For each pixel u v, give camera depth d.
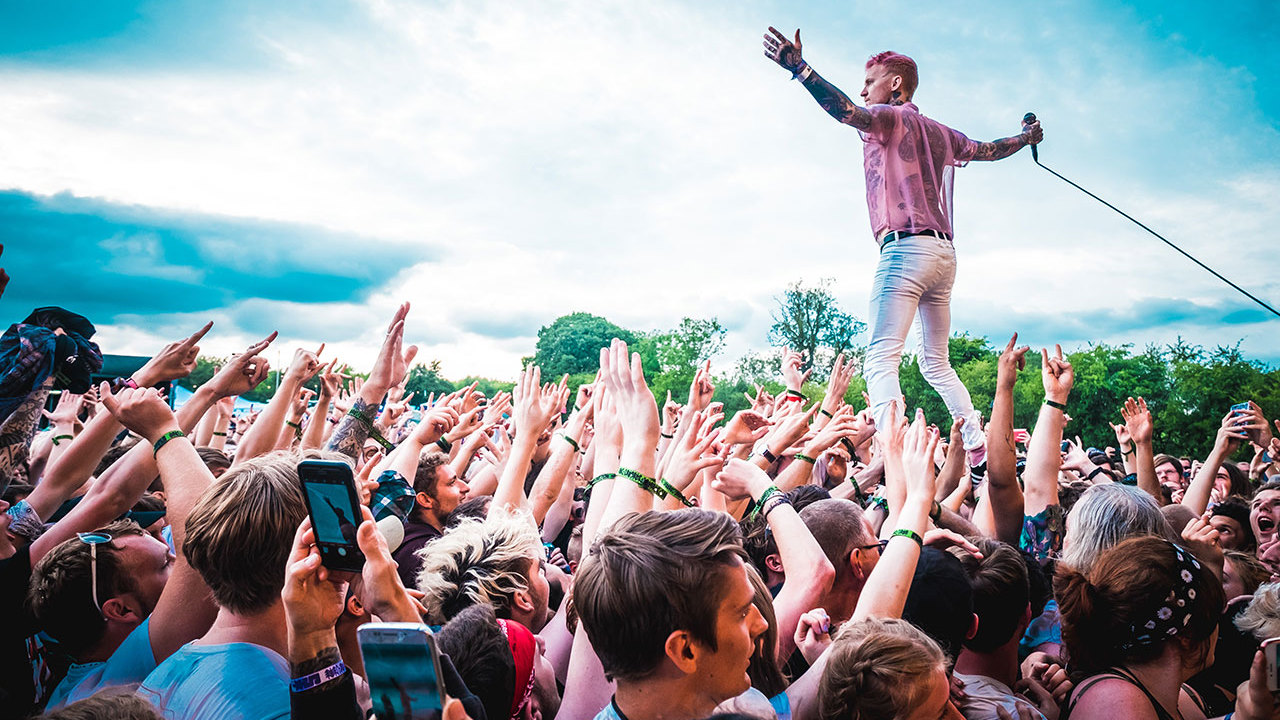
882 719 2.03
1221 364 33.62
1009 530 4.08
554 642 2.98
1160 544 2.37
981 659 2.90
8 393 2.75
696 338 70.69
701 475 3.27
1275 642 2.08
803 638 2.46
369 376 4.12
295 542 1.70
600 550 1.75
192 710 1.83
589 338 101.38
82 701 1.67
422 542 3.66
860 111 6.49
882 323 6.61
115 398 2.51
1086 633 2.40
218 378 3.54
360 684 2.23
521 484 3.63
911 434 2.68
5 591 2.65
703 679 1.70
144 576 2.63
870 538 2.94
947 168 7.04
